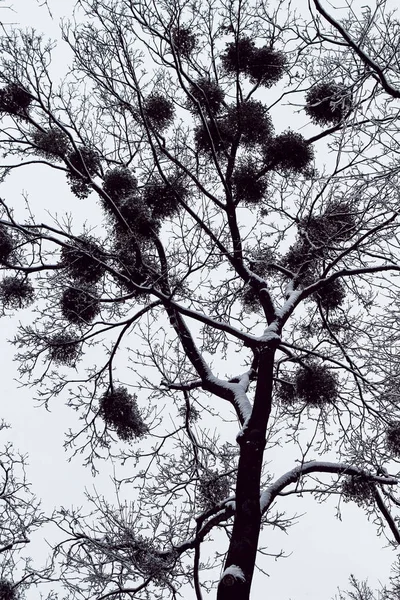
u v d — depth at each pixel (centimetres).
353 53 604
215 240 1045
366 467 1118
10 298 1185
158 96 1164
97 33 1155
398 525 1165
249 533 916
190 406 1312
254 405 1013
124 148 1259
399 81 609
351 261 1099
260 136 1118
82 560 1181
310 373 1083
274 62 1117
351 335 1186
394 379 1102
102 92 1227
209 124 1133
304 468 1070
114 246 1102
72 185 1138
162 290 1127
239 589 859
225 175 1142
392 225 823
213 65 1145
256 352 1180
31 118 1185
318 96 1058
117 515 1210
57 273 1142
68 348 1219
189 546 1158
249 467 959
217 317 1084
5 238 1137
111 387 1204
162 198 1120
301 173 1123
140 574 1153
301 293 1095
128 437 1212
